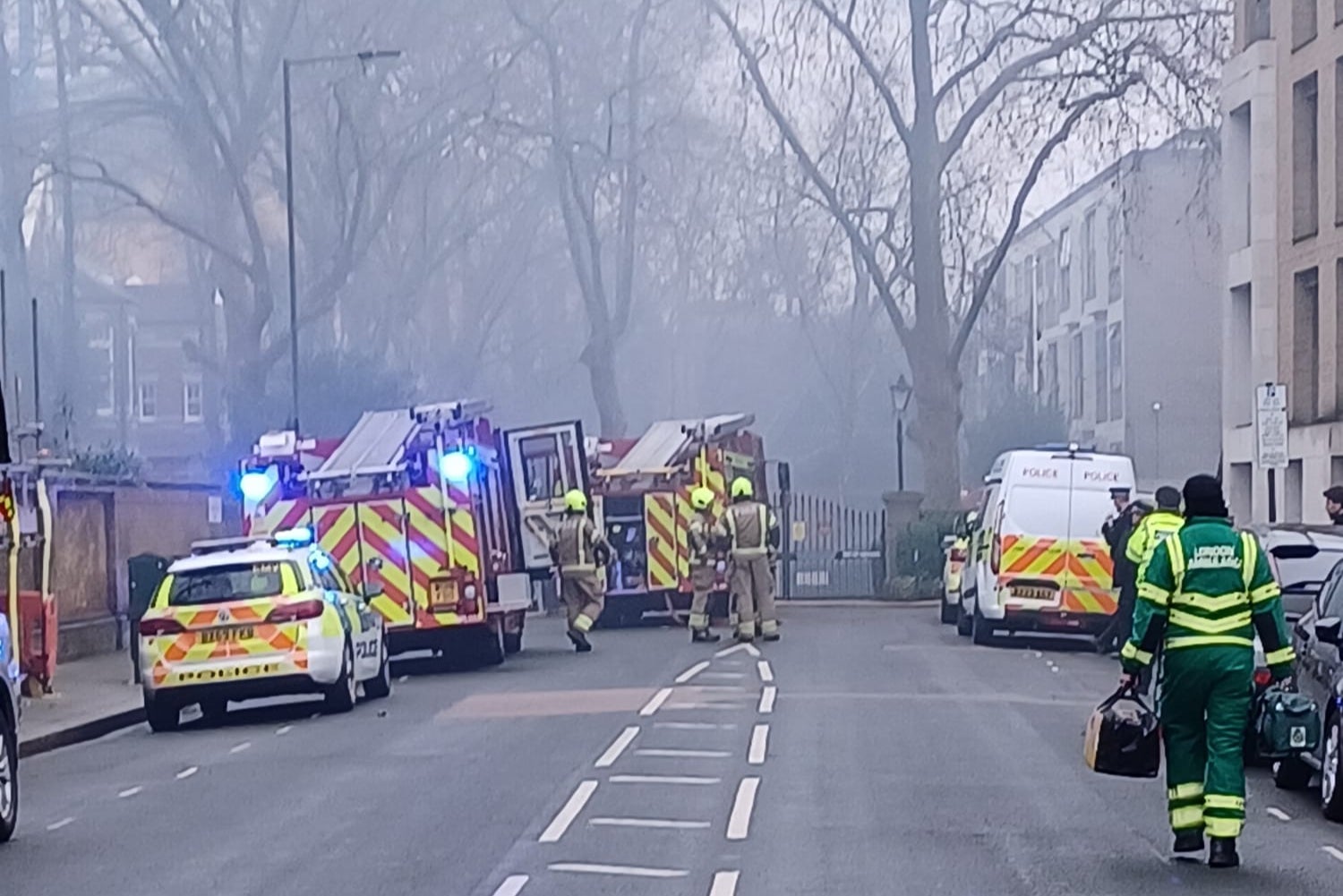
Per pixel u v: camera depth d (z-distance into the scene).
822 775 13.66
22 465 20.34
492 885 9.81
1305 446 33.97
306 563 19.34
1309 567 15.92
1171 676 10.25
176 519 31.56
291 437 23.58
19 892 10.02
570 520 26.52
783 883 9.80
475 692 20.77
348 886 9.89
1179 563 10.20
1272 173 36.12
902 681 20.88
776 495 43.47
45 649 21.11
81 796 13.94
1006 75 40.50
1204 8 38.00
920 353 43.12
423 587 23.17
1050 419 57.62
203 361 55.31
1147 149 47.81
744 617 27.47
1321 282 33.56
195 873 10.45
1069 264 68.31
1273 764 13.74
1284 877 9.97
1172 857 10.54
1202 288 59.38
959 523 34.31
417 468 23.28
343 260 49.00
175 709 18.80
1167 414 59.50
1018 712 17.77
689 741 15.59
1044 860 10.44
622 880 9.91
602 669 23.27
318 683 18.59
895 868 10.19
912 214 43.00
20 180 54.62
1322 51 33.50
